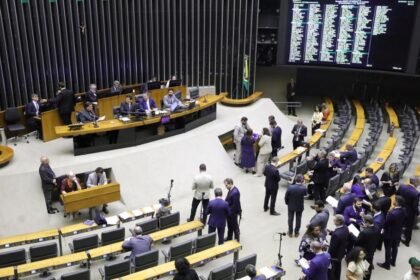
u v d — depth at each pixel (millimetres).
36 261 8797
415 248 10188
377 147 16281
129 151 12938
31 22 15180
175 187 12891
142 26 17938
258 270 8414
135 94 15742
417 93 20781
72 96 13766
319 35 18094
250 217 11523
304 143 15055
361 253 7246
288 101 20719
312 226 8492
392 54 17172
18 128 13320
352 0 17203
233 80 20141
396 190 10898
